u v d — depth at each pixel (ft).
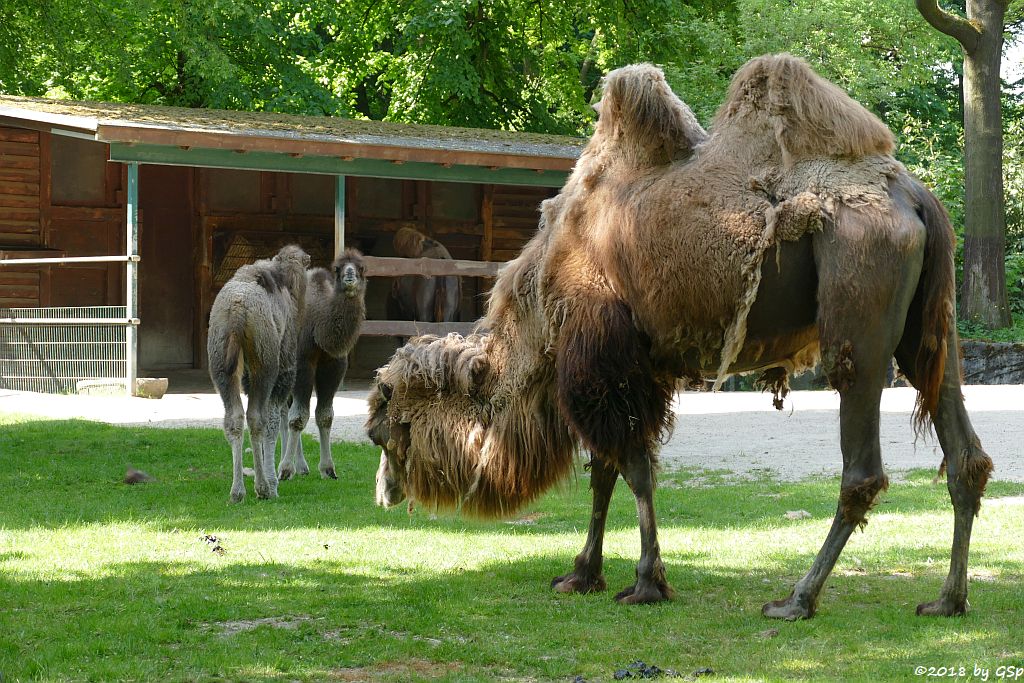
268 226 86.74
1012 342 85.46
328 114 111.86
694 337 20.89
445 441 23.34
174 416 52.95
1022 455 41.63
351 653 18.57
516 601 22.13
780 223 19.94
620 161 21.95
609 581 23.85
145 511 32.14
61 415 53.36
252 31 101.60
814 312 20.68
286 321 34.94
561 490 23.82
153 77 113.39
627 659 18.37
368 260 69.05
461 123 119.44
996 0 92.58
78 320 64.64
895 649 18.57
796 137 20.51
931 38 110.01
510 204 91.71
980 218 94.12
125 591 22.53
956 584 20.61
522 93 127.95
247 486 36.52
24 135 79.82
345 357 38.75
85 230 82.58
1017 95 136.56
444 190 90.94
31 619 20.51
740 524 30.22
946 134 131.95
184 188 84.99
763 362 21.71
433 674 17.57
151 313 84.33
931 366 20.42
